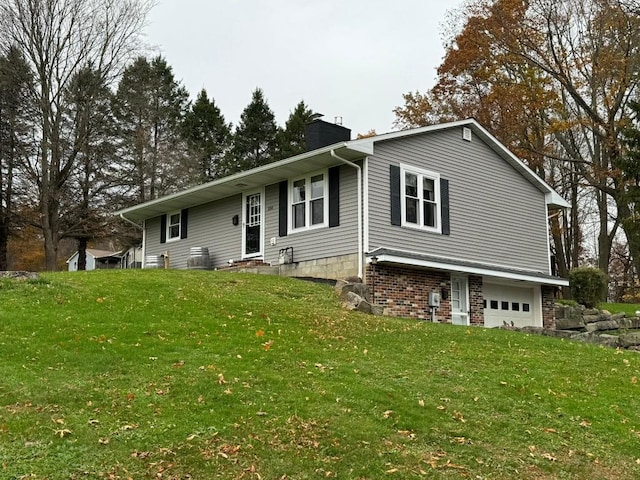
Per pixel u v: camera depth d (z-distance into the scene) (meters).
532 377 9.94
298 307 13.25
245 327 10.95
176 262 24.23
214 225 22.61
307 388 8.23
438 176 19.08
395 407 7.95
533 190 22.36
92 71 30.47
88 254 54.03
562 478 6.73
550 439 7.70
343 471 6.25
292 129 51.88
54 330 9.66
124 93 33.53
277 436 6.80
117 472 5.85
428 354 10.67
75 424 6.66
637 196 25.56
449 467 6.61
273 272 19.14
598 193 34.88
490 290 20.25
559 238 34.97
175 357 8.93
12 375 7.78
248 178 19.66
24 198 31.92
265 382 8.28
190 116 51.44
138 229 35.59
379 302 16.59
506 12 30.45
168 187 37.53
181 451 6.31
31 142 30.89
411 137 18.48
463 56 32.38
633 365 11.36
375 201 17.22
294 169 18.59
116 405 7.23
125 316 10.81
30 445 6.14
